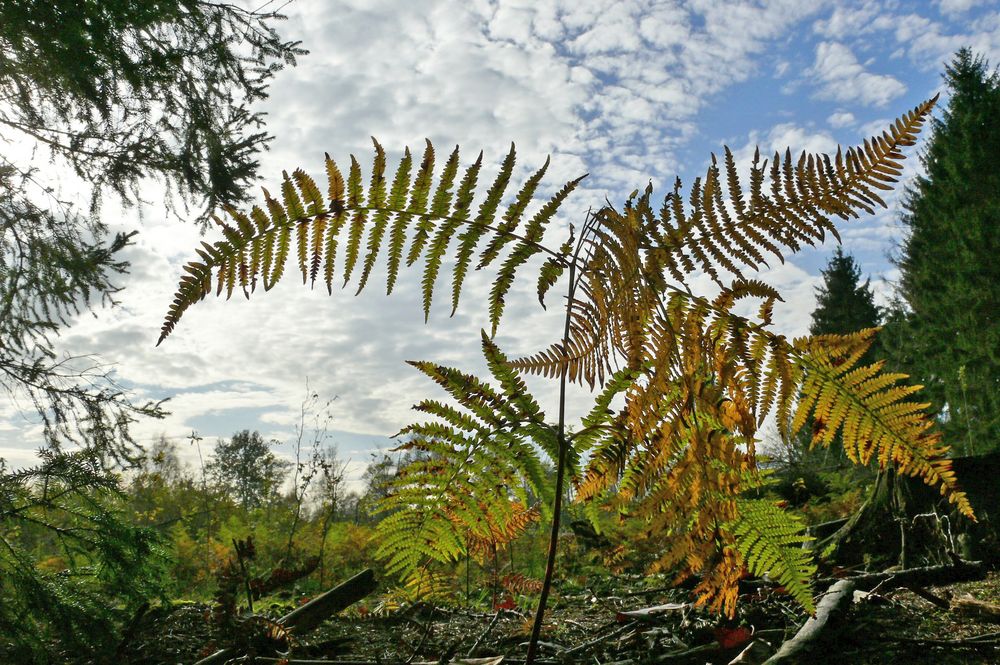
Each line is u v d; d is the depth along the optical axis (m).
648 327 0.85
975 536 3.02
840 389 0.85
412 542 1.20
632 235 0.85
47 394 4.74
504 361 1.02
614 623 2.64
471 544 1.25
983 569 2.83
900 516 3.48
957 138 18.36
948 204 18.75
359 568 6.08
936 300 18.98
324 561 5.77
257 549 6.13
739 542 0.95
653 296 0.84
